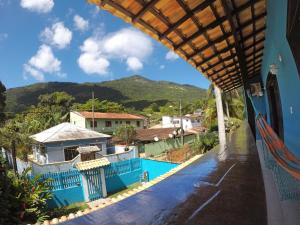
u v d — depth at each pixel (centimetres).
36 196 1028
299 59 256
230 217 149
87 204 1348
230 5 277
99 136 2109
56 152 1877
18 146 1816
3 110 4350
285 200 216
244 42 430
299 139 320
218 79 641
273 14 327
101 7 234
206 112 2809
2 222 851
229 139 681
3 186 952
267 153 335
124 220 154
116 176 1639
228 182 229
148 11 241
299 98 294
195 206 171
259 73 805
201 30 299
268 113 677
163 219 153
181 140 2670
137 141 2919
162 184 235
